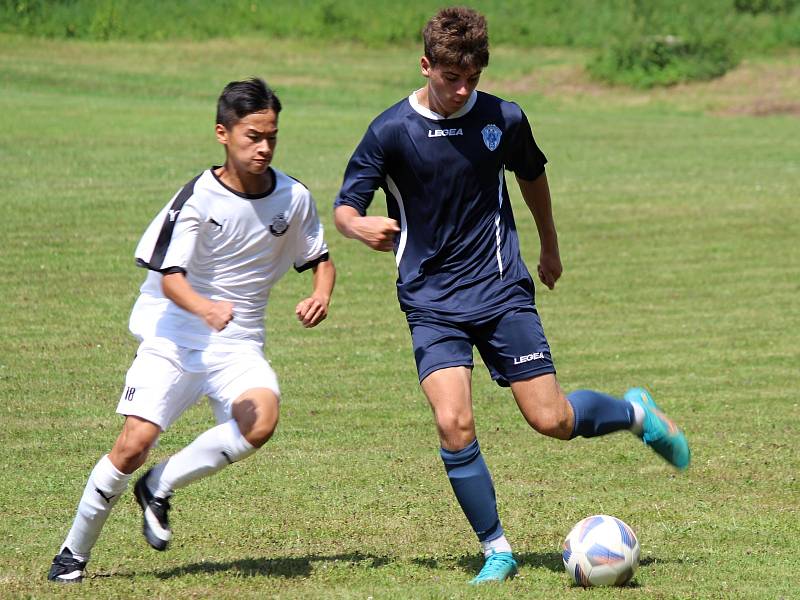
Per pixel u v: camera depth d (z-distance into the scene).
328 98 87.44
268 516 16.22
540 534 15.53
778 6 115.31
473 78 13.16
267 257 13.27
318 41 108.12
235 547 14.72
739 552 14.56
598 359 28.30
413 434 21.61
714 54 99.25
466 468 13.16
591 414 13.98
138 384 12.94
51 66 91.31
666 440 14.80
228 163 12.92
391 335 30.44
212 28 107.06
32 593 12.32
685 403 24.16
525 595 12.35
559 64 102.12
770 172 58.25
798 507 16.89
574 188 53.22
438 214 13.58
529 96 93.38
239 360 13.23
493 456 20.02
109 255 37.56
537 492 17.72
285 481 18.19
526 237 43.75
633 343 29.95
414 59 105.06
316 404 23.89
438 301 13.64
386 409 23.56
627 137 71.50
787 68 98.62
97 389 24.41
